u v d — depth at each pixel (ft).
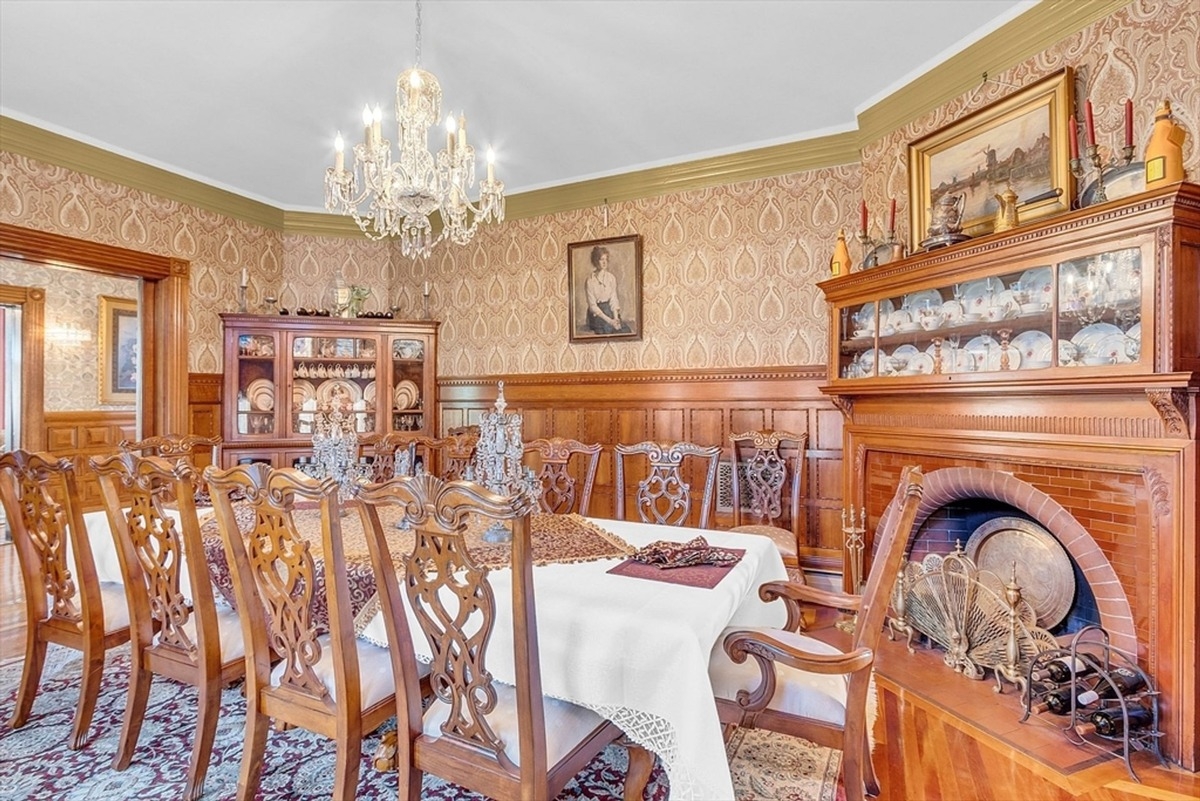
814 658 4.49
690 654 4.21
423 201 8.29
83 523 6.51
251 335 14.96
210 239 14.92
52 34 8.87
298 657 5.01
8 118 11.15
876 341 9.78
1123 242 6.39
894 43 9.32
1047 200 8.09
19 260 11.70
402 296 17.62
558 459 9.73
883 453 9.90
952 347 8.69
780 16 8.66
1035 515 7.52
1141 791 5.73
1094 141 7.23
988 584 8.14
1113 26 7.54
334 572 4.63
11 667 8.59
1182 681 6.08
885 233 10.99
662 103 11.20
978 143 9.12
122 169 13.01
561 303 15.44
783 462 12.04
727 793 4.05
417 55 9.61
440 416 16.98
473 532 6.90
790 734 4.99
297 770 6.19
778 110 11.49
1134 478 6.51
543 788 4.06
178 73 9.98
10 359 16.24
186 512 5.49
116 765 6.17
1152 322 6.10
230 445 14.55
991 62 9.02
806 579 12.35
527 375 15.74
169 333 13.94
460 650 4.22
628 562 5.88
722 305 13.53
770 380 12.98
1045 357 7.45
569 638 4.57
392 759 5.59
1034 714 7.03
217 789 5.86
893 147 10.87
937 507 9.10
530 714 3.99
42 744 6.61
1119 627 6.64
